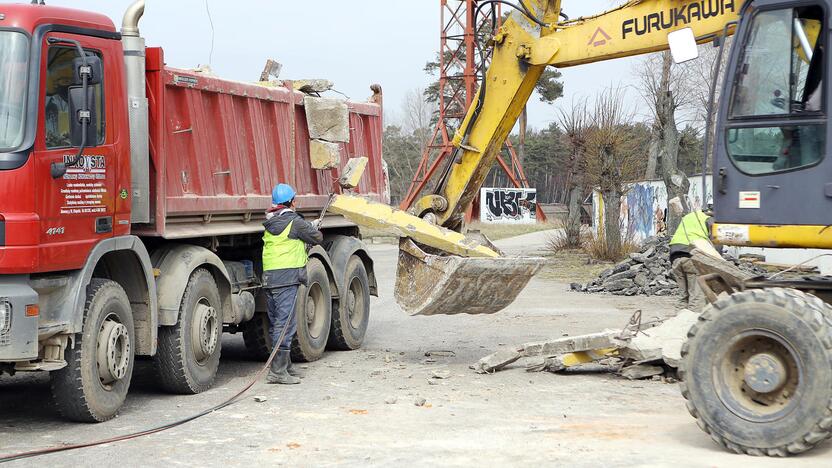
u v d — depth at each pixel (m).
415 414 7.98
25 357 6.97
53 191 7.25
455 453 6.54
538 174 86.44
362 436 7.13
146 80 8.72
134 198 8.48
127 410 8.38
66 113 7.51
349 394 9.01
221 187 10.05
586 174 29.44
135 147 8.48
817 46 7.03
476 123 12.04
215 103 9.91
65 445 6.91
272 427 7.52
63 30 7.50
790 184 7.07
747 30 7.29
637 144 30.22
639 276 19.78
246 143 10.60
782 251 18.59
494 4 11.80
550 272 25.28
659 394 8.96
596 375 10.05
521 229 52.75
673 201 18.38
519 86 11.64
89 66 7.35
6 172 6.94
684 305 12.37
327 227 12.43
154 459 6.47
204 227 9.73
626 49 10.51
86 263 7.62
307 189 12.12
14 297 6.92
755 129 7.22
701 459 6.31
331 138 12.12
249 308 10.41
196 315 9.17
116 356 8.02
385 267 26.53
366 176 13.80
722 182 7.34
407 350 12.26
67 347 7.53
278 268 9.76
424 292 10.53
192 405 8.60
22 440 7.14
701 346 6.76
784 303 6.46
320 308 11.48
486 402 8.54
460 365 10.80
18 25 7.19
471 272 10.15
